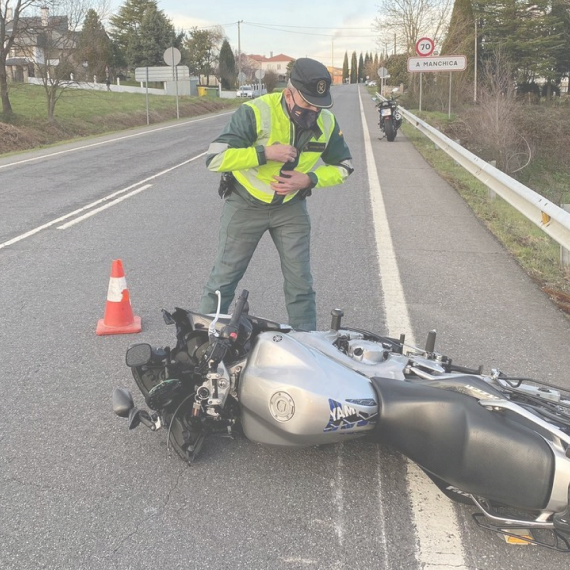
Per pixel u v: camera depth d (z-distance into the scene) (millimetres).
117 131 26141
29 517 2926
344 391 2998
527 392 3371
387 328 5031
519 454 2609
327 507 2986
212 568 2615
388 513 2945
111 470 3275
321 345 3381
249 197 4004
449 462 2758
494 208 9742
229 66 80688
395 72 49000
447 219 9070
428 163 14930
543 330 5066
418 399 2887
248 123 3693
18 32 23984
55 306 5672
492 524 2750
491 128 19406
